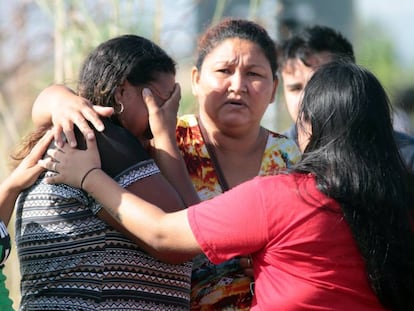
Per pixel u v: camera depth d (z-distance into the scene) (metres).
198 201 5.56
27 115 10.80
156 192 5.28
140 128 5.59
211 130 6.15
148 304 5.21
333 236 4.93
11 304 5.15
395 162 5.07
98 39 9.26
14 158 5.76
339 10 11.90
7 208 5.47
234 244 5.00
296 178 5.02
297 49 8.20
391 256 4.91
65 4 9.50
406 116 7.86
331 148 5.02
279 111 9.88
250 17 9.77
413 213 5.11
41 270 5.26
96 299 5.13
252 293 5.69
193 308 5.78
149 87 5.52
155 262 5.26
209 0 10.16
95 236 5.20
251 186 5.03
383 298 4.93
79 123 5.29
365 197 4.89
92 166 5.21
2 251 5.10
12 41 11.32
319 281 4.94
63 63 9.27
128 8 9.42
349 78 5.14
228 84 6.04
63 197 5.26
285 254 4.96
